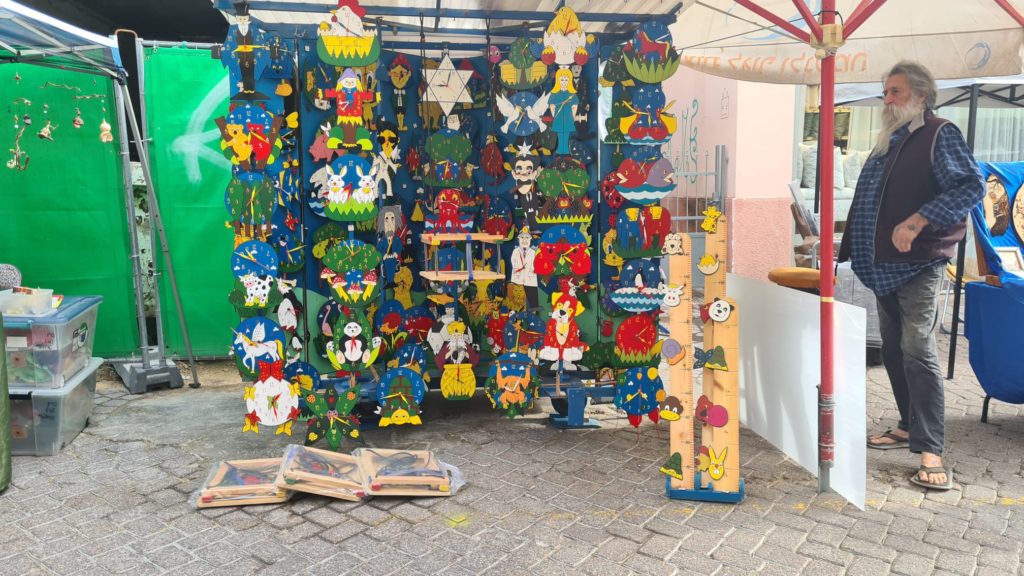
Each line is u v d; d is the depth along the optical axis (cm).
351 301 378
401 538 294
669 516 314
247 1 364
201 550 284
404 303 452
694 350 328
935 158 343
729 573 268
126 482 350
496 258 451
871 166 372
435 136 419
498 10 412
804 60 515
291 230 403
